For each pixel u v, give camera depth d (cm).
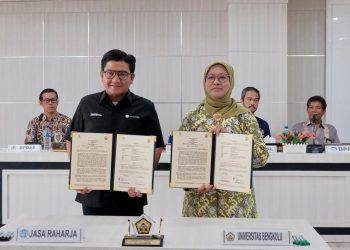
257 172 402
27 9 669
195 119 232
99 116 230
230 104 230
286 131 439
